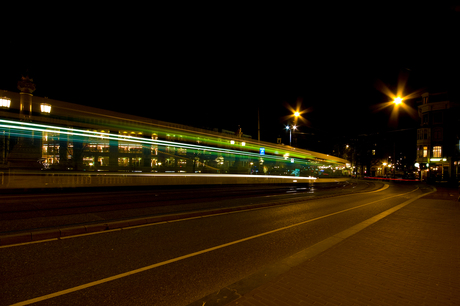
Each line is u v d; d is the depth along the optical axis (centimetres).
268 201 1297
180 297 351
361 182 5038
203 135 2288
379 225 772
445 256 489
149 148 2066
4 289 360
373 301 319
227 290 357
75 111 1557
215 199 1352
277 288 353
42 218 780
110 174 1672
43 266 446
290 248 581
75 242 586
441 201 1484
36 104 1443
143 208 1000
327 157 4412
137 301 338
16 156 1421
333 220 918
